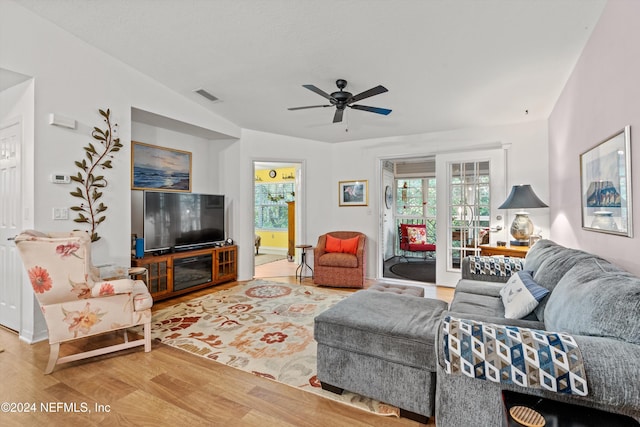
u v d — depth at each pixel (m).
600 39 1.99
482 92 3.25
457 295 2.48
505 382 1.10
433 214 7.20
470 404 1.29
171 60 3.10
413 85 3.16
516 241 3.69
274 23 2.37
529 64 2.66
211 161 5.06
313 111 4.08
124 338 2.62
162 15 2.43
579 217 2.56
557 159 3.37
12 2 2.45
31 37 2.55
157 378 2.03
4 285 2.82
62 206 2.76
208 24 2.47
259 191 8.39
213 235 4.62
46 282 2.05
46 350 2.41
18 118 2.71
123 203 3.25
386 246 6.98
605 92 1.93
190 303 3.65
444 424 1.35
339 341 1.80
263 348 2.46
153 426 1.59
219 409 1.72
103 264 3.06
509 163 4.13
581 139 2.45
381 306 2.09
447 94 3.33
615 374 0.98
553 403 1.04
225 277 4.65
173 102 3.78
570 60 2.55
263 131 4.98
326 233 5.33
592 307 1.21
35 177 2.58
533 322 1.62
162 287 3.74
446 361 1.19
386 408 1.74
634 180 1.57
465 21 2.17
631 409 0.98
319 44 2.58
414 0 2.01
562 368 1.02
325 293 4.13
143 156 4.10
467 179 4.43
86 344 2.53
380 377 1.71
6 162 2.82
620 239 1.76
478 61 2.67
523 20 2.10
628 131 1.61
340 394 1.87
